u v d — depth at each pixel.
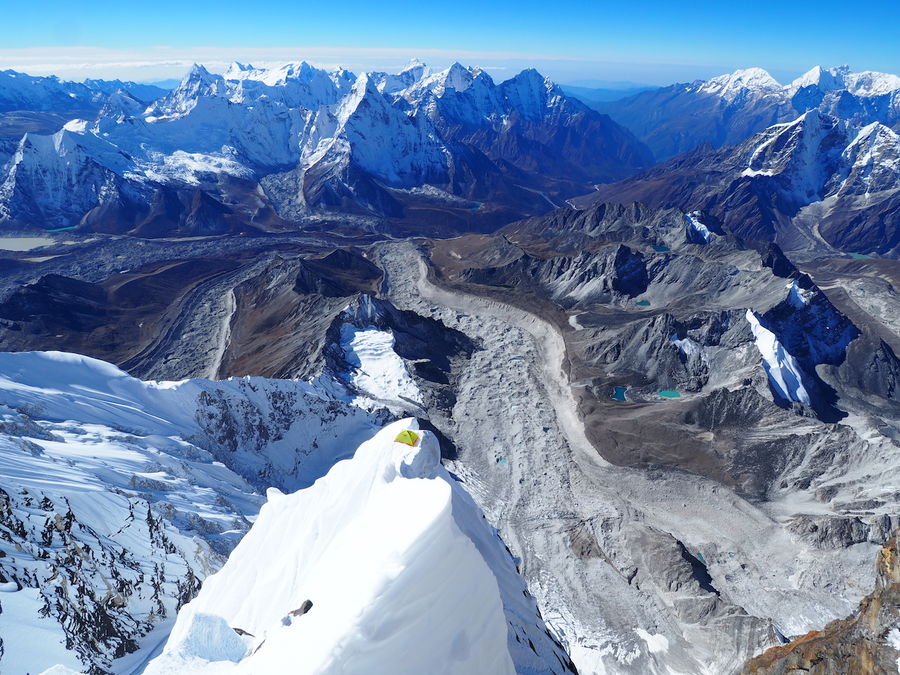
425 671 15.34
